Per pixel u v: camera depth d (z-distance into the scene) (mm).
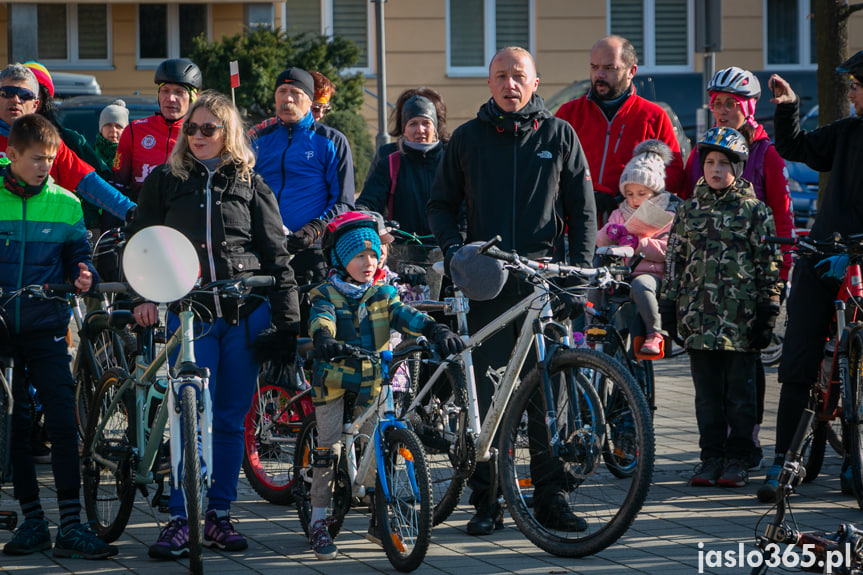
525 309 9352
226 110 9305
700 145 11719
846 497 11070
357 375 9156
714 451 11703
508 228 10117
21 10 38125
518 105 10109
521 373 10164
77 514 9445
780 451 11094
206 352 9219
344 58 37625
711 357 11703
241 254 9328
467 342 9578
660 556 9164
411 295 11852
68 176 10711
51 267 9523
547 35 42094
